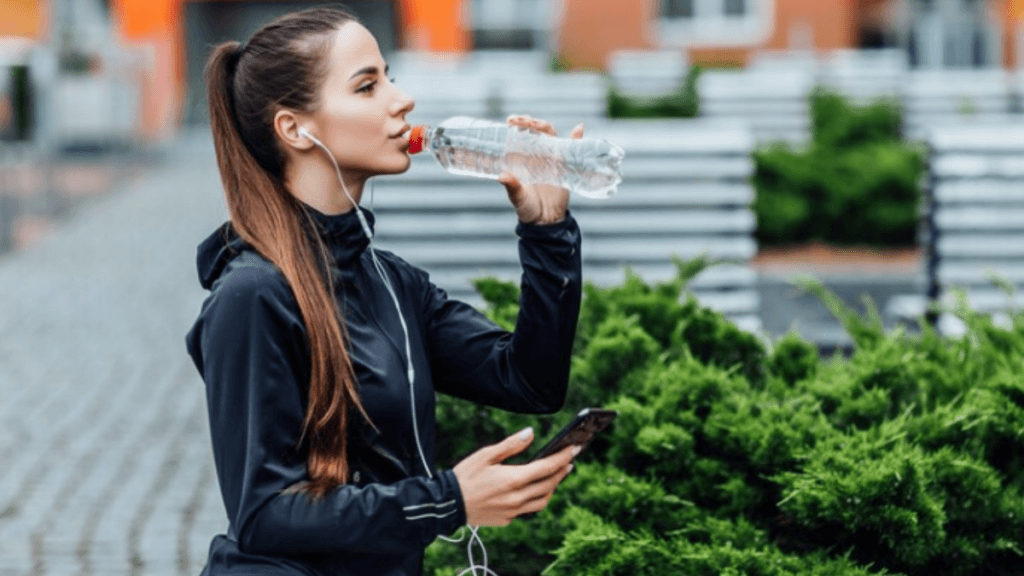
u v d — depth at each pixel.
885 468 3.46
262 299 2.46
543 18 24.52
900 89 13.75
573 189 2.73
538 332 2.66
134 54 19.48
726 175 7.12
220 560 2.52
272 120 2.58
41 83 15.23
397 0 23.98
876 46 24.92
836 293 10.02
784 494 3.58
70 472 6.38
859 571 3.44
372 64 2.60
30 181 15.94
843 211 12.08
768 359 4.47
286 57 2.57
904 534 3.46
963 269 7.47
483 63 24.14
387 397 2.55
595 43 24.45
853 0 24.48
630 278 4.88
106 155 18.20
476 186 7.25
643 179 7.14
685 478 3.81
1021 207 7.43
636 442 3.81
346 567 2.52
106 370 8.53
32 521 5.66
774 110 13.17
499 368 2.75
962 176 7.46
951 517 3.67
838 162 12.14
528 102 11.86
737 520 3.74
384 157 2.60
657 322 4.64
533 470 2.48
